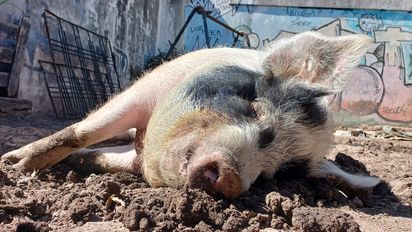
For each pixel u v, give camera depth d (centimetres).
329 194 78
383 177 113
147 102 84
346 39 71
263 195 69
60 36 225
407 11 335
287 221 63
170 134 68
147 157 72
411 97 338
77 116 229
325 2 341
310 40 74
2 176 72
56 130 156
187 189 60
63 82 225
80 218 58
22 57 193
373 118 341
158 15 354
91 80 254
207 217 59
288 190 74
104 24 272
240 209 63
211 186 61
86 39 252
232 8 354
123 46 300
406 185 99
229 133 64
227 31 355
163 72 86
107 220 59
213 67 75
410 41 336
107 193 64
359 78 341
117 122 83
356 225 59
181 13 371
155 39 353
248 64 78
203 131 65
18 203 60
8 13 184
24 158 83
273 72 74
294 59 74
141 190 67
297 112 73
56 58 222
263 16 350
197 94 70
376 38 340
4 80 185
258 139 68
